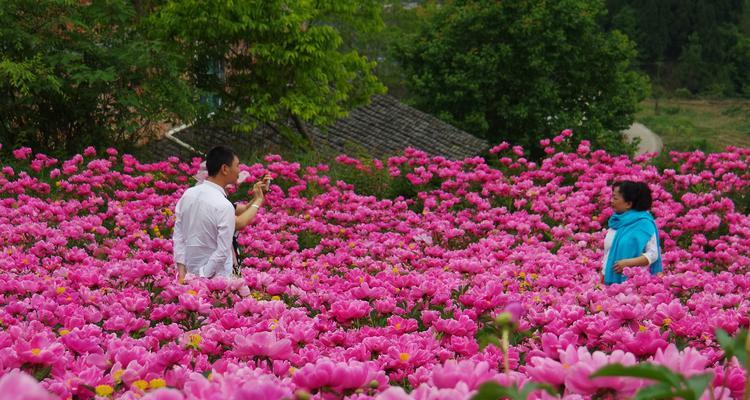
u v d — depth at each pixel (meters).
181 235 6.13
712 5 102.81
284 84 20.34
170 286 4.39
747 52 102.38
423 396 1.86
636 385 1.88
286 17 18.98
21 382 1.12
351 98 23.58
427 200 11.80
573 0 35.09
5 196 11.09
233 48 20.33
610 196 11.67
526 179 13.39
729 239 9.94
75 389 2.71
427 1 45.62
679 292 5.82
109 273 5.44
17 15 15.35
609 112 36.72
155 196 10.32
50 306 4.26
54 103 15.52
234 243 6.44
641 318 3.70
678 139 73.44
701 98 98.81
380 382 2.39
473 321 3.93
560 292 5.72
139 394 2.58
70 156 15.62
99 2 16.56
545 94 34.06
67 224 8.47
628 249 7.07
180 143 19.64
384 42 41.41
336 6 22.17
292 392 2.36
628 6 103.75
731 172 13.51
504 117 34.56
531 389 1.60
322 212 10.88
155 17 19.53
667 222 10.97
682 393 1.48
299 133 23.00
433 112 36.50
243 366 2.90
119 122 16.11
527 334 3.60
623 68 39.50
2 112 15.23
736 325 3.70
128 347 3.27
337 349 3.54
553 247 9.66
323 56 20.14
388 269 6.22
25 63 14.57
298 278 5.32
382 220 10.91
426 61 36.72
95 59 16.06
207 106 18.91
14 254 6.68
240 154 19.44
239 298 4.59
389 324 4.09
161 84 16.58
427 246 9.27
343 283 5.08
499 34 35.28
